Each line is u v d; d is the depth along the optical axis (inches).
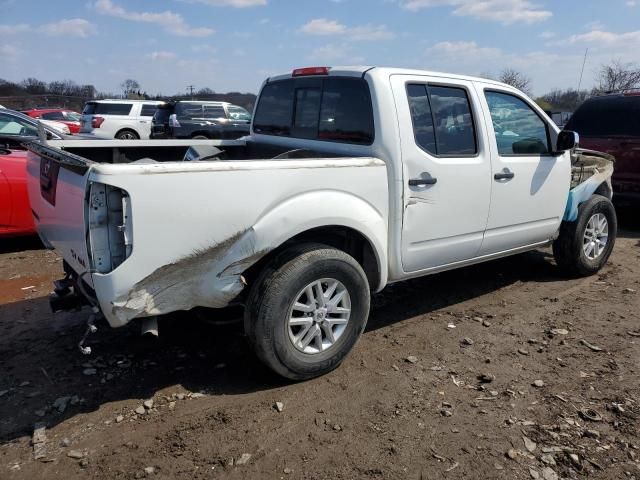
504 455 111.2
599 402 130.3
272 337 128.4
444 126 161.8
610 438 116.6
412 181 151.5
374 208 145.4
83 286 124.3
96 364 146.9
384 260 150.6
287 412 125.4
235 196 119.6
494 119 177.0
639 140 303.0
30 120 339.3
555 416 124.5
